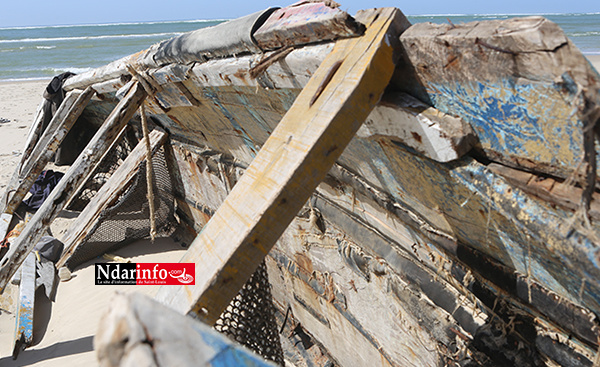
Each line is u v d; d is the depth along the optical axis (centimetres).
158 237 680
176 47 339
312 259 370
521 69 139
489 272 204
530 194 154
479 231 193
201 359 68
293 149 180
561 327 183
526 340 198
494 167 167
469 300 227
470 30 152
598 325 165
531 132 149
